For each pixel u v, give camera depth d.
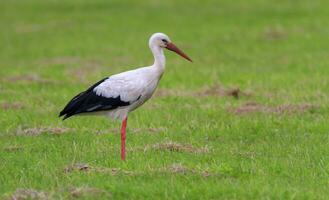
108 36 32.09
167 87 20.16
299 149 12.88
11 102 17.98
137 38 31.34
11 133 14.66
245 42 29.22
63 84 21.22
